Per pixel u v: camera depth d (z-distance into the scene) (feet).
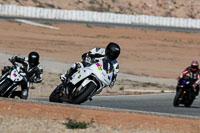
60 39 593.83
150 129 92.94
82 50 520.42
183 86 162.71
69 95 104.47
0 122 89.40
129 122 96.07
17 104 101.81
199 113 145.38
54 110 99.30
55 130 85.30
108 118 97.09
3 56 377.09
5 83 111.96
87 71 101.14
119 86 266.77
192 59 534.78
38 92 223.92
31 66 116.57
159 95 217.77
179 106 167.22
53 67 345.92
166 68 444.55
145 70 411.34
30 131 82.99
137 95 213.25
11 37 556.92
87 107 101.24
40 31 650.02
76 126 88.74
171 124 96.22
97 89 102.94
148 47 596.70
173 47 617.21
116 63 105.81
